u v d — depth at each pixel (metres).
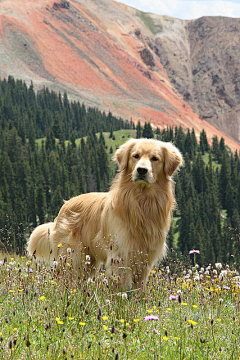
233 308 5.30
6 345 3.46
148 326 4.35
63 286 5.07
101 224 7.06
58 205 127.50
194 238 113.56
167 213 6.93
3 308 4.52
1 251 7.98
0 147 171.75
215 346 4.00
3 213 107.81
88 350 3.55
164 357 3.56
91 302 4.79
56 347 3.61
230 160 199.62
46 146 199.50
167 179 7.00
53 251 7.78
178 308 4.94
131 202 6.60
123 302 4.90
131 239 6.61
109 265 6.63
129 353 3.59
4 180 131.50
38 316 4.29
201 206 141.75
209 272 6.67
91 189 164.12
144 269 6.73
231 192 159.25
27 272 5.34
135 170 6.49
